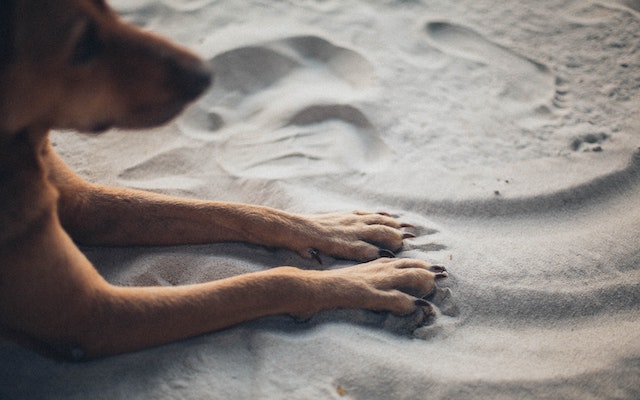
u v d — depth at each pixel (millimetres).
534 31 1182
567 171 949
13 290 683
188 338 746
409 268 798
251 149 972
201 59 717
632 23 1194
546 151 982
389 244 841
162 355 731
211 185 930
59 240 692
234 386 712
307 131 995
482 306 795
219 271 818
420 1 1223
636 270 833
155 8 1182
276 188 914
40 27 638
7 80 645
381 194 915
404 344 756
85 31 656
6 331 712
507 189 924
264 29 1127
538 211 905
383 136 988
